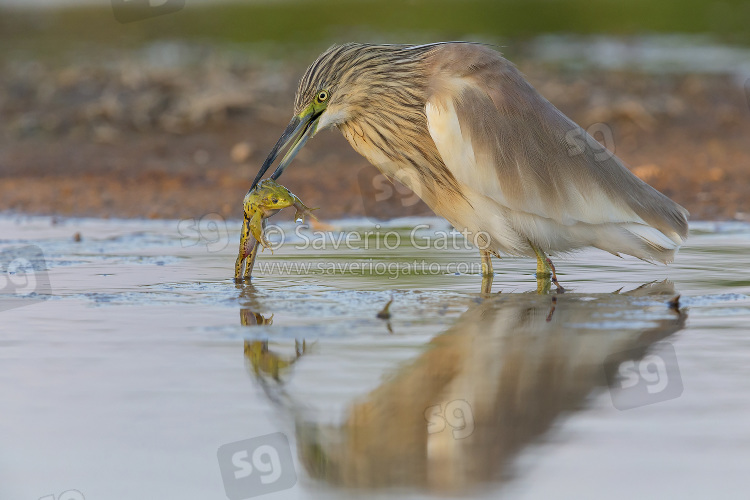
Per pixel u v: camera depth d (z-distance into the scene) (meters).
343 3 48.72
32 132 25.36
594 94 29.06
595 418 7.70
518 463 6.87
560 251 13.47
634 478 6.58
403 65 13.46
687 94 29.58
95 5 50.53
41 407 7.95
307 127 13.49
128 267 13.95
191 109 26.33
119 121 26.02
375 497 6.47
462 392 8.23
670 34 42.12
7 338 9.96
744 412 7.75
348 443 7.38
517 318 10.75
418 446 7.29
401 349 9.50
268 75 30.56
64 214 18.81
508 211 13.11
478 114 13.04
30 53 37.00
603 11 46.12
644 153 23.98
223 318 10.81
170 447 7.21
